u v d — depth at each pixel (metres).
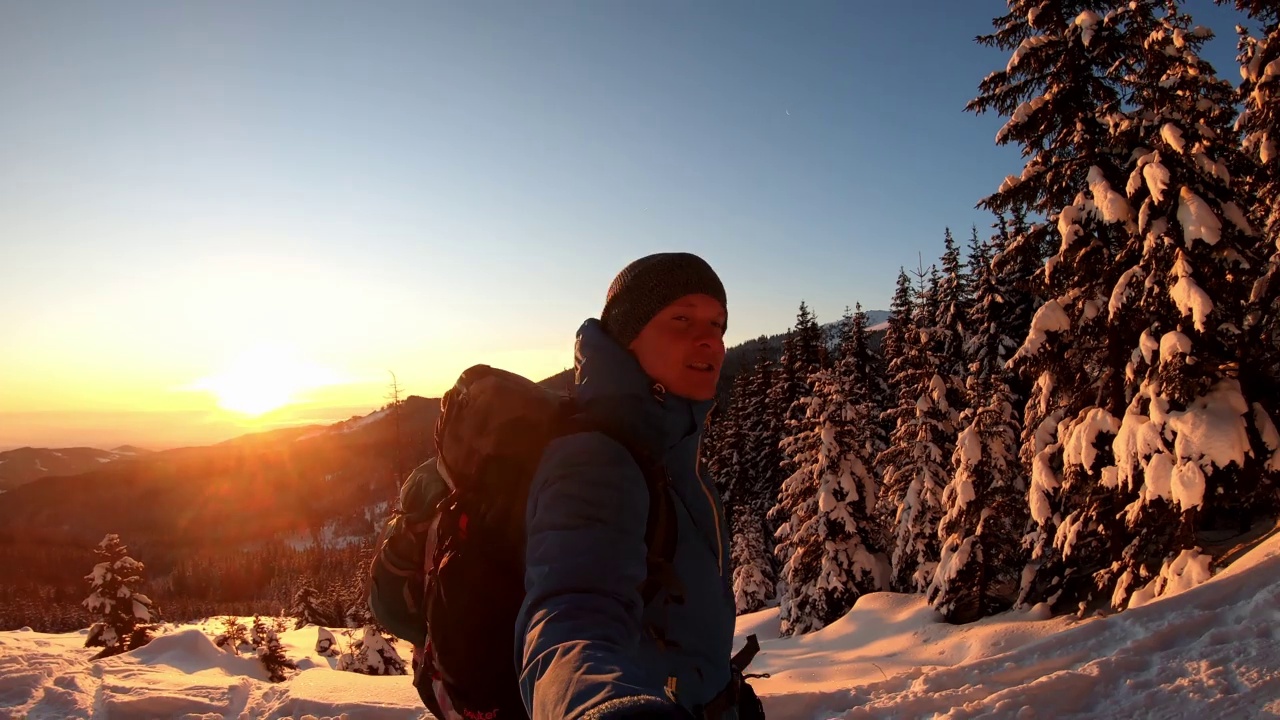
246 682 6.53
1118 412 14.05
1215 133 13.05
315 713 5.70
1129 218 13.11
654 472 1.12
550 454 1.08
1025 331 27.58
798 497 28.47
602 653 0.81
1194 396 12.27
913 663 15.98
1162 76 12.84
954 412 25.05
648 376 1.20
